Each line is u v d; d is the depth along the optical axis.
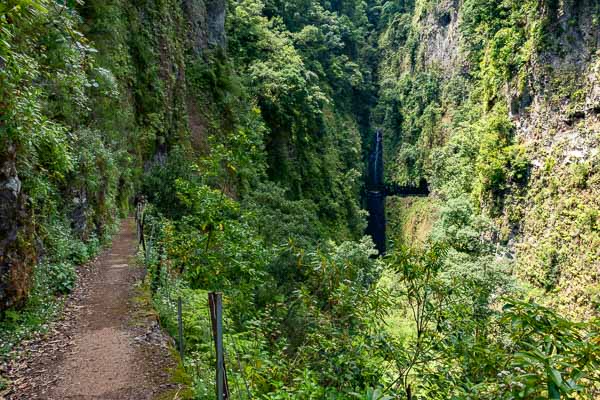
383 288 5.03
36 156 7.21
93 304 7.50
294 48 55.94
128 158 17.95
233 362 5.83
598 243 23.44
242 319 7.99
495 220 34.28
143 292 8.14
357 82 64.94
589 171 25.59
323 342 4.83
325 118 54.19
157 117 24.12
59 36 8.00
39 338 5.94
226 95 36.56
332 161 52.09
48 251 8.07
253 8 51.53
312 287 5.86
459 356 3.95
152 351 5.71
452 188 42.97
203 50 36.91
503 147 34.34
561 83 28.77
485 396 2.99
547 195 28.89
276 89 43.22
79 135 11.82
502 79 36.00
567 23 28.34
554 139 29.16
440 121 54.03
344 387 4.38
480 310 4.65
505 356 3.04
